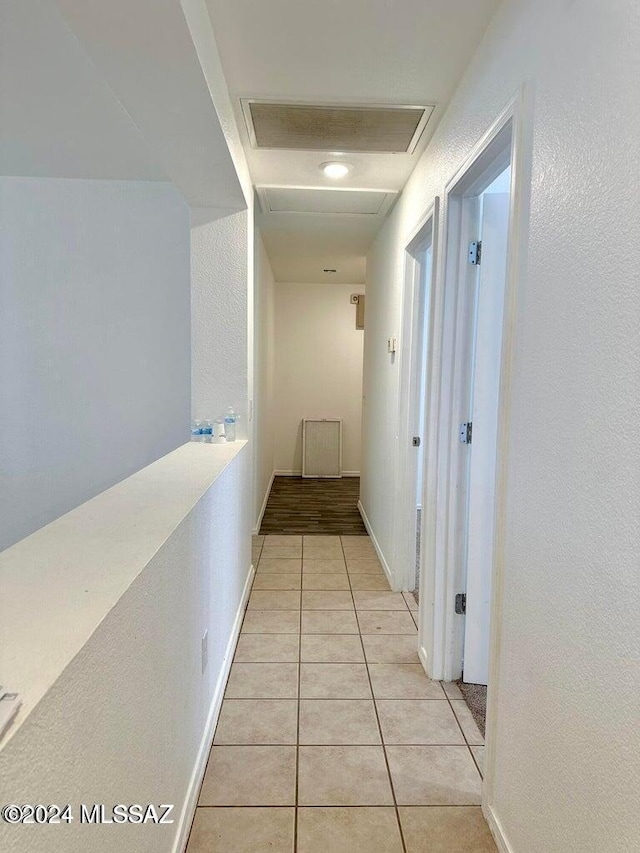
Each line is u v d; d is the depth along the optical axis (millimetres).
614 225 896
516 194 1312
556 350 1103
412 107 2023
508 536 1346
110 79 1469
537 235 1198
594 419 951
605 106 923
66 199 2945
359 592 3078
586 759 960
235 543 2406
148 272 2996
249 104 2014
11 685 611
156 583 1074
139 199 2965
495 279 1987
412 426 2977
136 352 3027
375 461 3904
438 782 1641
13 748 536
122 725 880
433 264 2176
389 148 2391
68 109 2064
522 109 1288
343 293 6227
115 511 1324
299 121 2145
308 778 1649
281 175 2725
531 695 1201
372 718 1946
